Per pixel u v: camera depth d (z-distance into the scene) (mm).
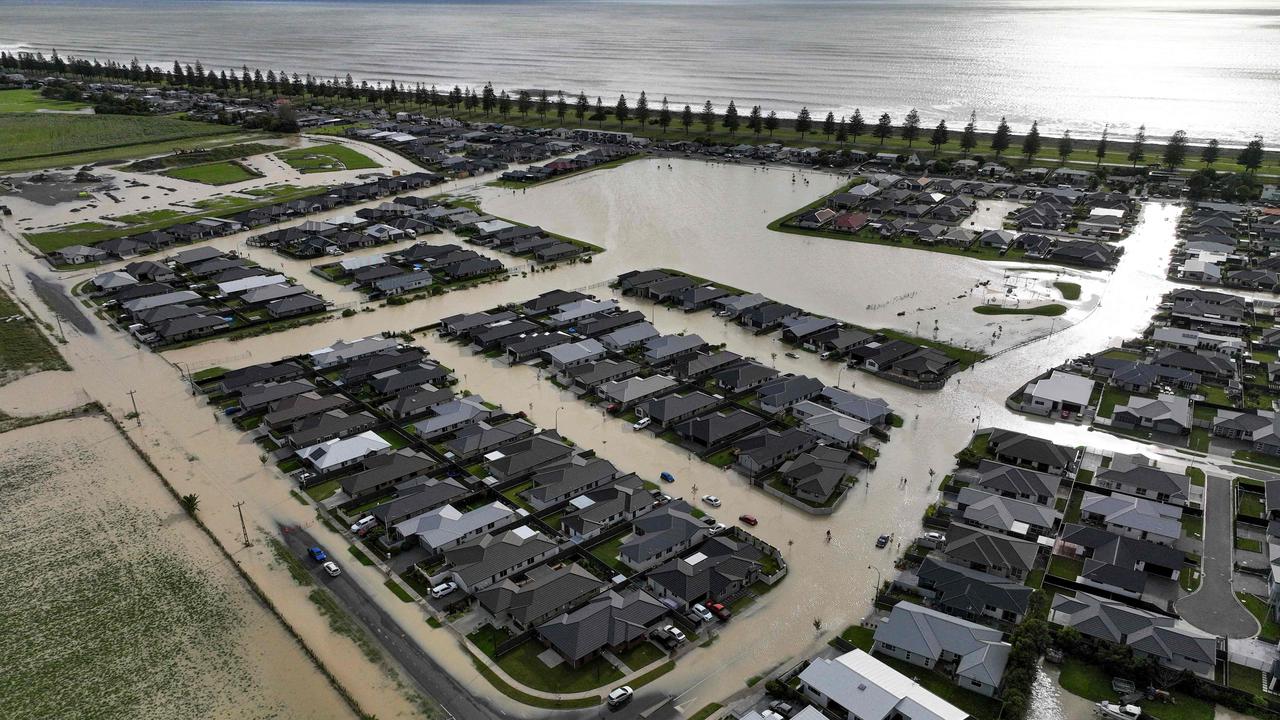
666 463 98375
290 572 78625
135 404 111562
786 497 90562
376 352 124875
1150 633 67250
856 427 101938
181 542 82938
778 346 130875
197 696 64188
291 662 67625
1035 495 87875
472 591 75625
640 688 65125
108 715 62438
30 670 66875
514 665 67688
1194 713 62094
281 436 102938
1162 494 88062
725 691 64812
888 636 68375
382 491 92250
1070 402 107438
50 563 79688
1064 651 68188
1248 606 73438
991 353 126688
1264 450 98125
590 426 107000
